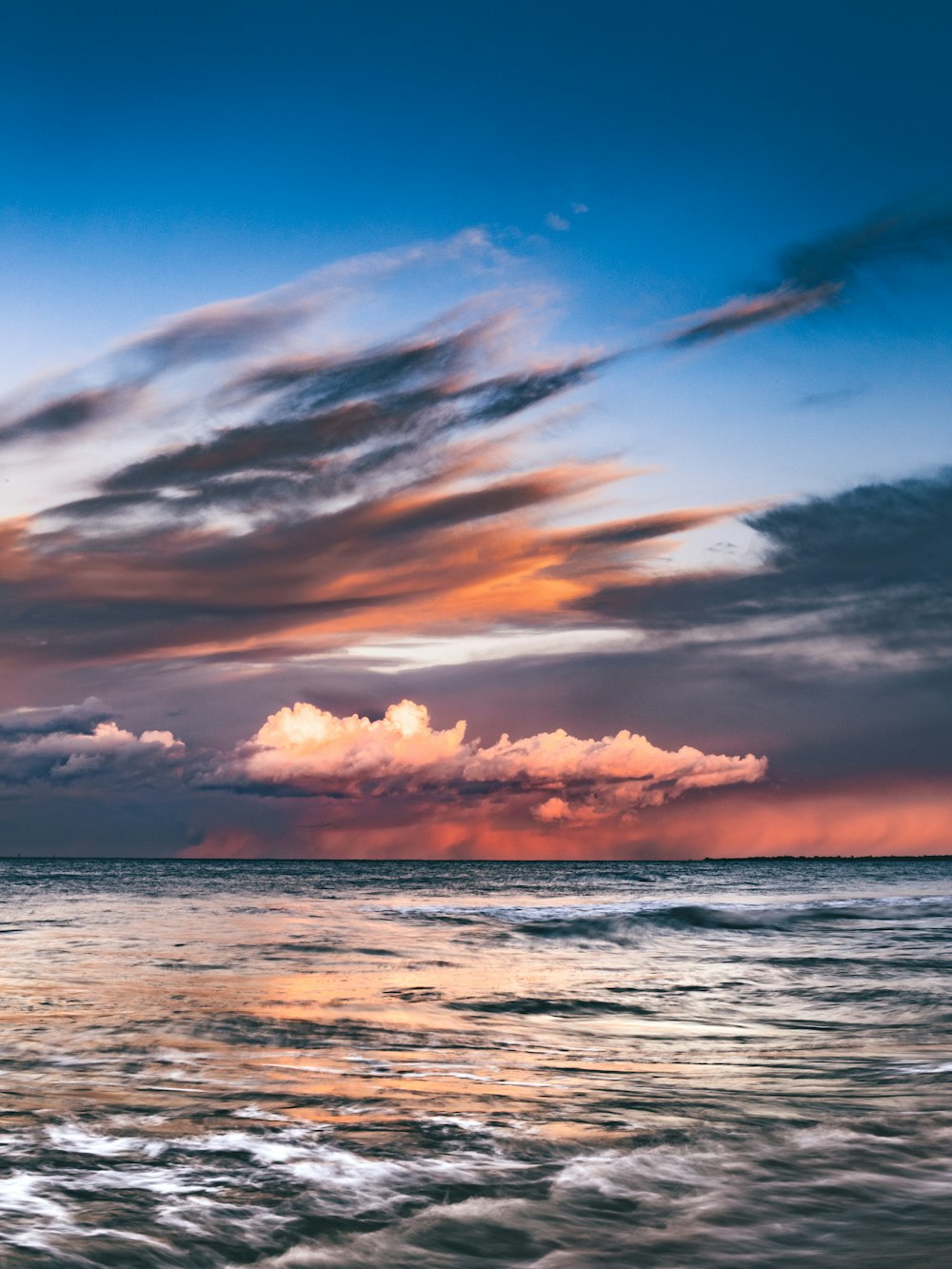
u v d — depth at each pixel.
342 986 17.27
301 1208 5.79
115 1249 5.10
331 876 128.88
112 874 129.38
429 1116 8.16
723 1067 10.65
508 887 87.12
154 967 19.84
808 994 17.27
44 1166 6.51
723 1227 5.53
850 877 121.69
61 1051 10.75
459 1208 5.82
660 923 35.22
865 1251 5.17
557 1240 5.33
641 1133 7.66
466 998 16.17
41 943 25.75
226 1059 10.55
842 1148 7.20
